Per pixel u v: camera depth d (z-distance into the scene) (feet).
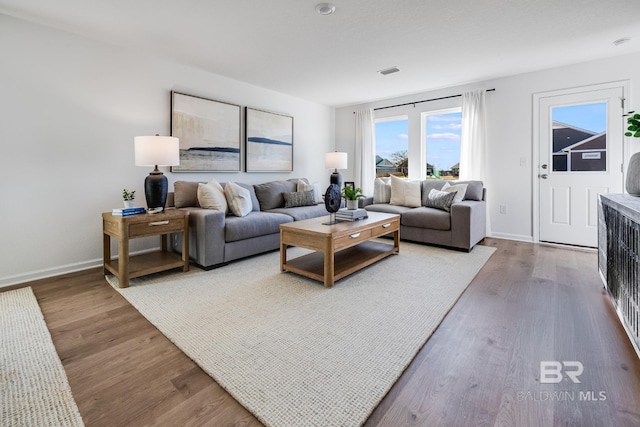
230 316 6.48
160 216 8.75
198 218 9.50
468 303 7.13
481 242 13.39
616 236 6.14
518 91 13.55
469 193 13.44
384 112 17.71
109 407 3.95
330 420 3.73
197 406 3.99
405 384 4.40
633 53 11.22
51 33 9.00
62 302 7.24
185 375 4.62
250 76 13.52
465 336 5.70
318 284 8.33
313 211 13.25
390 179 15.69
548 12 8.33
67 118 9.39
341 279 8.69
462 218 11.71
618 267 5.98
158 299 7.38
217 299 7.36
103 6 7.89
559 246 12.69
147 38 9.78
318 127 18.71
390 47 10.50
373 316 6.47
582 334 5.71
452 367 4.78
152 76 11.23
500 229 14.37
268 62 11.87
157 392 4.24
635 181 7.03
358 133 18.58
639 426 3.60
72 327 6.06
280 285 8.26
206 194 10.63
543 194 13.29
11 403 4.02
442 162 16.40
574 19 8.71
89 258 9.98
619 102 11.56
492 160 14.37
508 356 5.05
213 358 5.00
